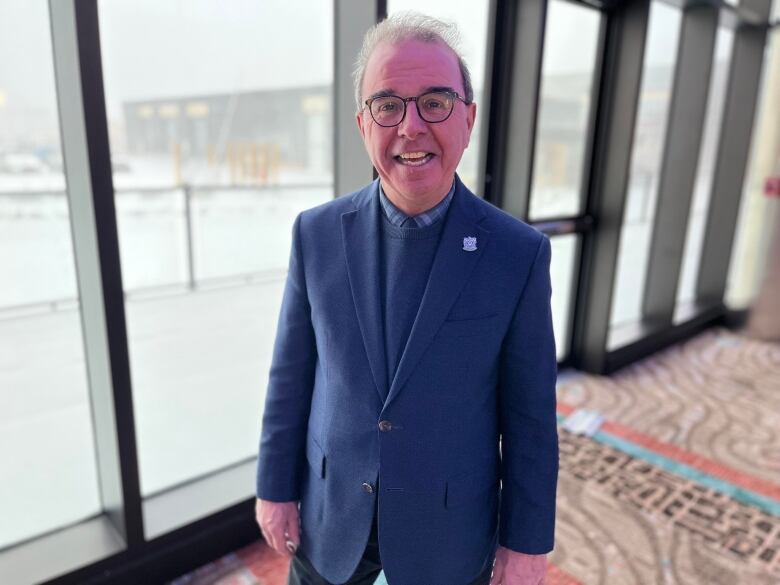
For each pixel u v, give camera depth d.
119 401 1.60
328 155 2.31
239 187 3.12
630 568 1.93
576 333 3.70
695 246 4.71
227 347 3.22
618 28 3.18
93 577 1.66
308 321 1.04
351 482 0.97
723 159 4.55
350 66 2.04
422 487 0.93
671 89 3.85
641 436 2.86
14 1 1.45
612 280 3.47
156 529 1.79
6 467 1.90
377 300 0.92
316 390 1.04
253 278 3.94
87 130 1.40
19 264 1.79
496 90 2.83
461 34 0.86
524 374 0.93
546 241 0.91
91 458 1.97
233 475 2.09
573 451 2.69
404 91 0.80
